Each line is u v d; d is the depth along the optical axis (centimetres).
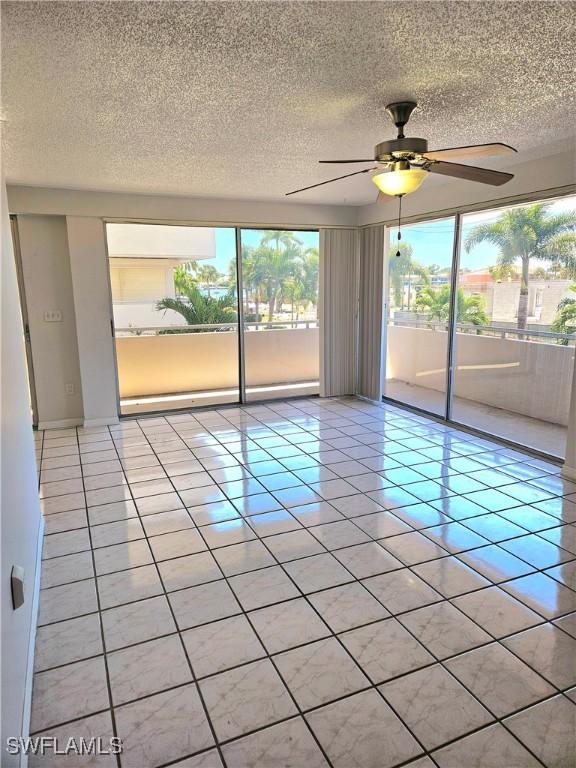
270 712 171
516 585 239
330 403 600
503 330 459
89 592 237
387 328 600
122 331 545
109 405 513
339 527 296
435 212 478
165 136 306
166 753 157
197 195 500
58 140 310
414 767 151
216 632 209
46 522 305
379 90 242
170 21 175
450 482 359
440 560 260
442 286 515
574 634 206
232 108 262
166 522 304
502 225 443
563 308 399
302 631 209
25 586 188
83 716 170
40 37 184
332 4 166
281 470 385
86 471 387
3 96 238
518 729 163
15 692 146
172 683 183
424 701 174
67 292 491
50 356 495
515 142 333
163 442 456
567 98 255
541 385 429
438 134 315
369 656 195
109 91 236
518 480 362
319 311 604
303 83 231
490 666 189
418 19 176
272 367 608
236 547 275
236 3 165
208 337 584
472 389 505
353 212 591
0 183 229
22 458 224
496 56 207
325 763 153
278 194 499
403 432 481
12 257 271
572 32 187
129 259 513
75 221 470
